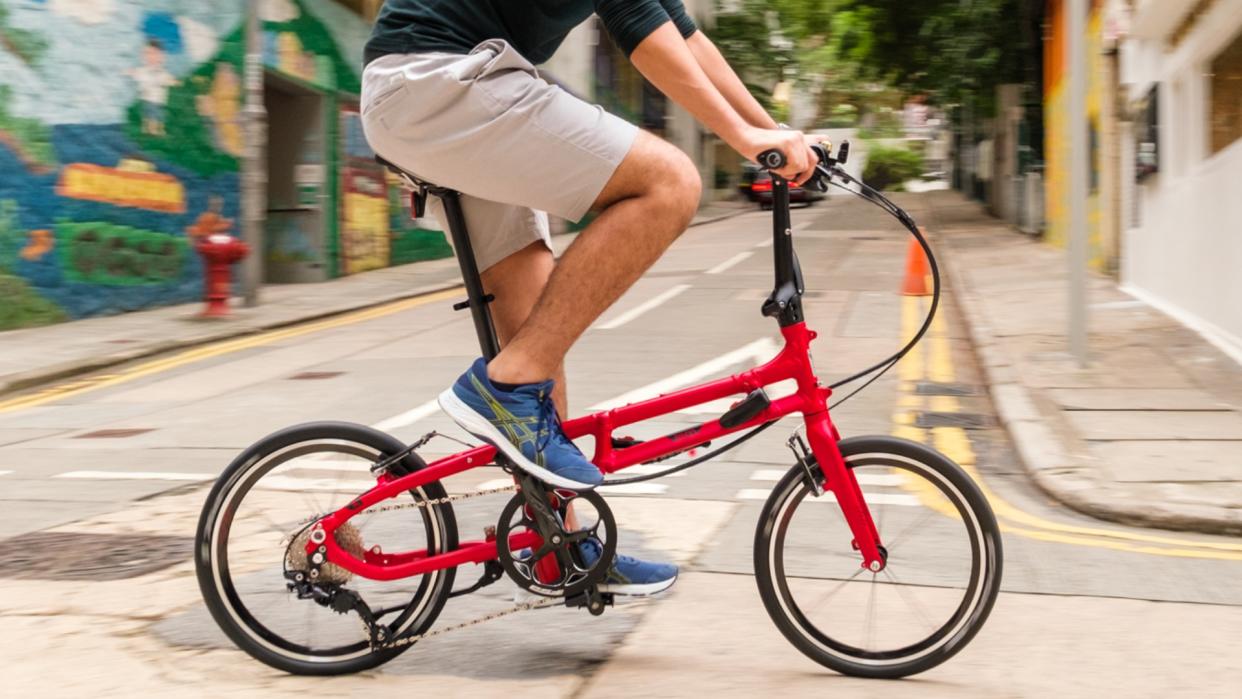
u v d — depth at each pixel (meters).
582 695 2.96
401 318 13.29
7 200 12.26
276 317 13.16
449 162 2.82
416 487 3.13
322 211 18.33
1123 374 8.23
